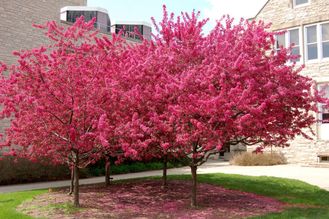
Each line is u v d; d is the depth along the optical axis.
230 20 9.28
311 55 20.41
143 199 9.97
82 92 7.71
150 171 19.52
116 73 8.28
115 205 9.11
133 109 8.30
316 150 19.44
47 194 10.78
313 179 13.69
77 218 7.60
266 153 20.94
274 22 21.72
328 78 19.34
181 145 8.32
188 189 11.52
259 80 7.85
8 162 14.63
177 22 9.48
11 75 8.34
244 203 9.30
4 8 16.53
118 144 8.69
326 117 19.33
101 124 6.89
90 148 8.17
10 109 8.11
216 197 10.16
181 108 7.44
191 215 7.95
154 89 8.29
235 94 7.17
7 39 16.56
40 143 8.45
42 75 8.06
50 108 7.86
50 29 9.76
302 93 8.13
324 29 19.97
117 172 18.34
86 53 9.32
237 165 20.61
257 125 7.53
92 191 11.41
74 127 7.78
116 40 10.12
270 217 7.41
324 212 7.85
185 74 7.94
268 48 8.34
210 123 7.53
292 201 9.47
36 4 17.89
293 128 8.84
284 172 16.16
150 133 8.02
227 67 7.71
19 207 8.66
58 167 16.14
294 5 21.12
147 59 8.29
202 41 9.08
